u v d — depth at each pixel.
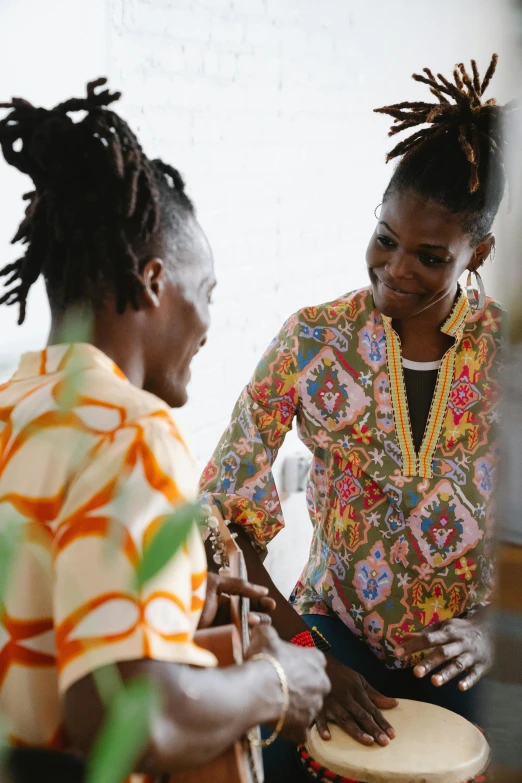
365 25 3.69
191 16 2.69
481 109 1.65
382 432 1.79
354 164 3.74
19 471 0.93
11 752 0.91
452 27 4.08
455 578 1.78
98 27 2.18
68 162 1.08
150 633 0.84
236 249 3.03
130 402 0.95
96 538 0.86
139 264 1.08
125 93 2.42
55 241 1.09
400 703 1.63
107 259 1.06
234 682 0.97
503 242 0.62
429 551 1.77
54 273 1.10
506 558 0.65
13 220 1.93
